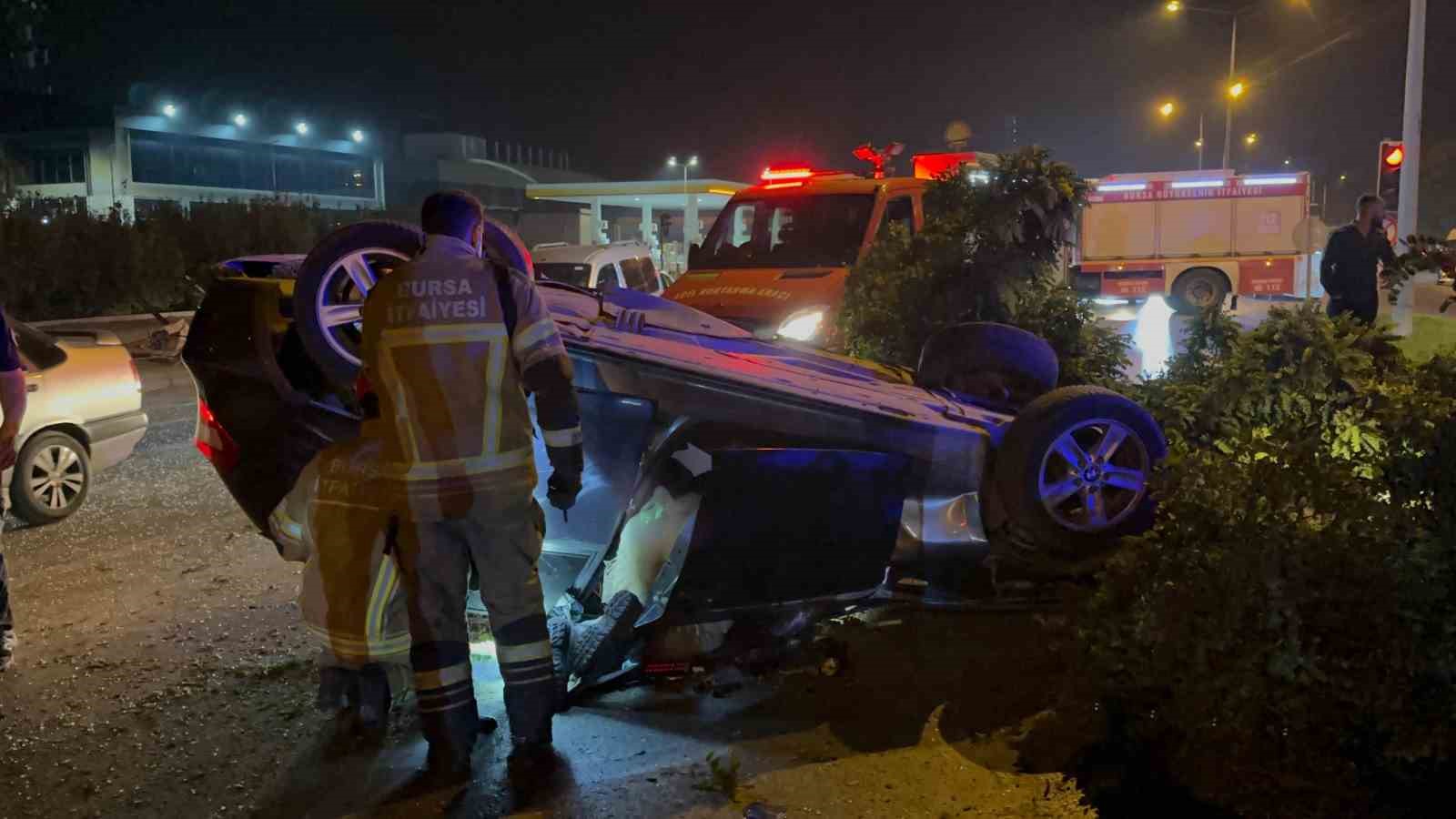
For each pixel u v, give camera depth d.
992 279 6.50
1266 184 24.58
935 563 4.87
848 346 6.98
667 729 4.10
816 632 4.79
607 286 11.73
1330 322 5.12
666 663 4.41
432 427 3.62
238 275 5.18
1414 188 16.16
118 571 6.21
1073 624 4.03
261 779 3.84
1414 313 20.52
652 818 3.52
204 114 42.06
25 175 38.09
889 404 4.88
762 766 3.82
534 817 3.54
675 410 4.48
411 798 3.68
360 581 3.96
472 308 3.65
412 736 4.11
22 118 40.06
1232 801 3.39
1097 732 3.86
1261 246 24.67
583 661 4.25
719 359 4.98
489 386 3.65
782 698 4.33
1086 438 4.99
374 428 3.96
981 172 6.83
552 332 3.72
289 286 4.85
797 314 7.96
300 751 4.04
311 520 4.07
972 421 5.03
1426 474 3.43
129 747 4.09
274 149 44.84
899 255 6.85
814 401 4.55
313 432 4.66
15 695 4.54
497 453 3.66
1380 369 5.06
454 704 3.79
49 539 6.93
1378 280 9.50
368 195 49.56
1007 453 4.73
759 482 4.30
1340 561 3.22
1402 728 3.16
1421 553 3.18
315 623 4.03
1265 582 3.26
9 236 20.53
